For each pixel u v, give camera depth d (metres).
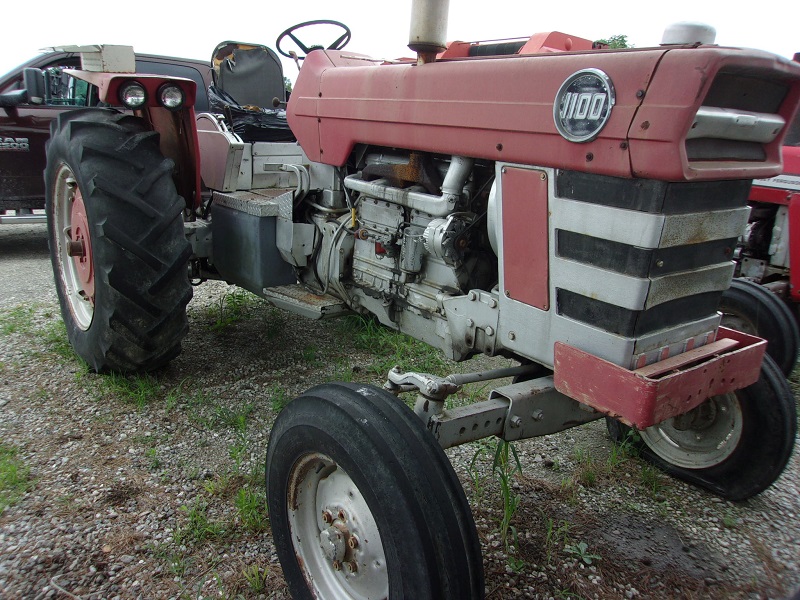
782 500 2.46
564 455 2.67
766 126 1.61
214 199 3.26
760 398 2.27
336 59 2.63
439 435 1.68
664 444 2.60
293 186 2.85
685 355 1.67
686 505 2.39
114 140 2.75
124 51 2.89
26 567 1.88
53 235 3.24
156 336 2.79
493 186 1.89
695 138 1.47
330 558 1.67
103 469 2.36
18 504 2.14
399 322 2.50
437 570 1.40
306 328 3.92
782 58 1.51
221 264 3.29
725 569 2.05
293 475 1.76
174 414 2.78
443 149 1.97
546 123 1.62
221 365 3.32
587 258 1.62
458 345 2.14
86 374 3.10
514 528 2.09
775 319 2.99
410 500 1.42
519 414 1.83
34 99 3.82
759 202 3.85
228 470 2.40
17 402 2.82
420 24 1.96
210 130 3.36
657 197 1.45
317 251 2.85
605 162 1.50
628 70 1.44
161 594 1.82
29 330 3.71
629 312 1.54
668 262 1.54
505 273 1.85
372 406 1.57
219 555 1.98
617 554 2.09
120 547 1.98
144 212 2.65
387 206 2.40
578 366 1.64
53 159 3.02
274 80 4.60
